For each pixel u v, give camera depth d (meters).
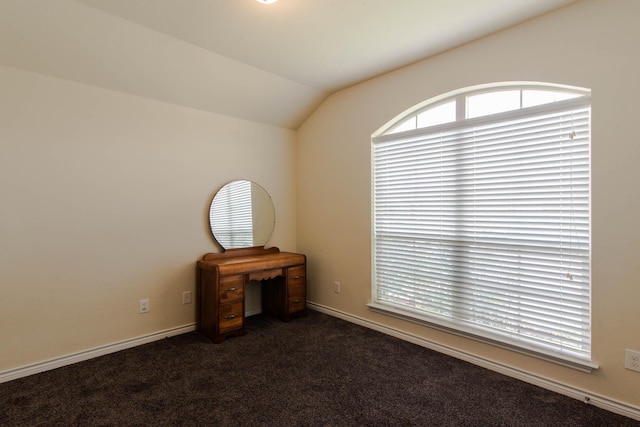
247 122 3.44
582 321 1.98
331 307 3.48
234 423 1.75
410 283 2.84
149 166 2.78
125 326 2.66
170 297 2.91
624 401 1.80
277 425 1.73
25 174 2.22
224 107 3.15
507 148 2.27
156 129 2.81
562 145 2.04
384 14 2.02
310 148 3.69
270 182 3.64
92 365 2.37
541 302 2.14
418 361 2.45
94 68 2.37
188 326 3.03
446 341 2.58
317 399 1.96
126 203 2.66
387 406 1.90
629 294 1.78
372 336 2.92
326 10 1.98
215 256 3.13
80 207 2.44
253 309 3.55
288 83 3.08
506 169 2.28
